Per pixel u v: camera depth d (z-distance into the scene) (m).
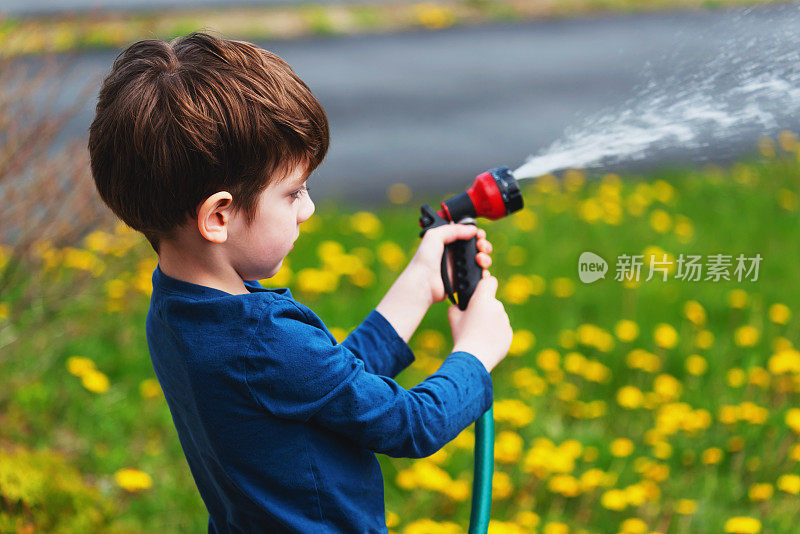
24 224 3.72
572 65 10.34
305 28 12.54
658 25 10.21
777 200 6.34
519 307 4.86
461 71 10.52
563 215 6.12
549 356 4.12
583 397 4.07
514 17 13.41
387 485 3.42
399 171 7.33
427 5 13.88
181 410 1.34
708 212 6.18
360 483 1.33
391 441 1.29
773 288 5.04
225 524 1.46
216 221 1.20
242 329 1.23
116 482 3.33
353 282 5.11
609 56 10.51
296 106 1.22
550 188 6.66
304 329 1.26
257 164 1.19
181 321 1.25
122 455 3.45
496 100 9.24
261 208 1.23
